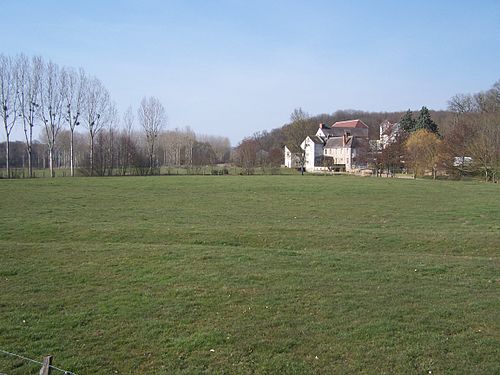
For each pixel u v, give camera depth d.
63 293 13.43
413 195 42.91
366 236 21.80
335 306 12.23
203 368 8.98
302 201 37.97
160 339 10.25
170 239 21.69
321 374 8.73
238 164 106.75
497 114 78.69
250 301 12.61
